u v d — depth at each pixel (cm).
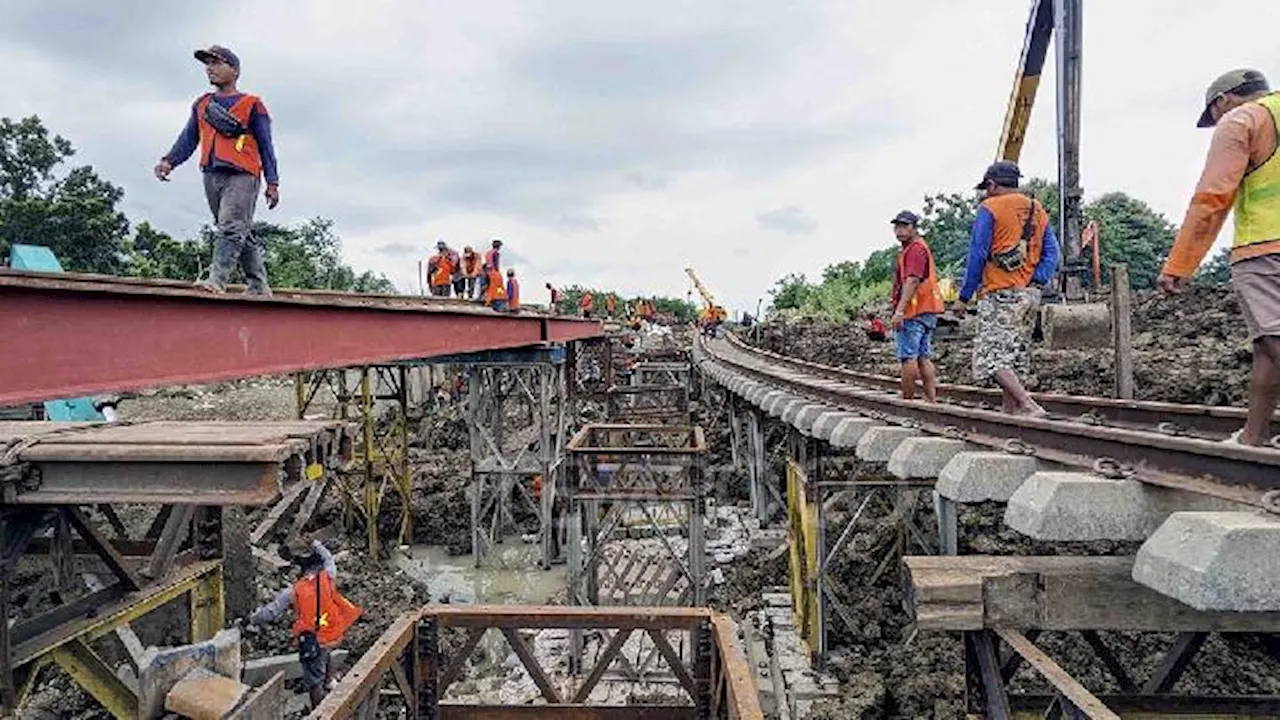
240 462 515
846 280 4000
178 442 541
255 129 549
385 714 1098
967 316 1991
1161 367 1434
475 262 2016
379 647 509
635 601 1444
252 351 547
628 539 1884
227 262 534
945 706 1058
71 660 748
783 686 1190
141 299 426
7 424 705
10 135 3234
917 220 776
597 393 2766
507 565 1953
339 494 2203
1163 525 310
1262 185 358
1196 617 424
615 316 5594
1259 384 374
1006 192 620
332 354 679
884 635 1293
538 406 2141
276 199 566
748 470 2333
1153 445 375
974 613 435
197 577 918
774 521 2028
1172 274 366
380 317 784
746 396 1591
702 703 569
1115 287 680
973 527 1384
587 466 1339
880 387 1280
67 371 372
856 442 778
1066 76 1070
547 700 586
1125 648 1099
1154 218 3666
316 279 4197
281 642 1318
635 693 1174
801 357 2505
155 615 1089
